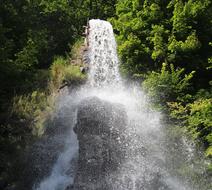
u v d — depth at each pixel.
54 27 17.17
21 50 14.16
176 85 12.54
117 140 11.84
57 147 11.89
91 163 11.10
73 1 19.08
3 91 12.46
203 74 13.37
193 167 11.30
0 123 11.85
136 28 14.37
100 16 19.23
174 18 13.45
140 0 14.90
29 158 11.36
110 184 10.73
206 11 13.41
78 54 16.08
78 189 10.59
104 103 12.89
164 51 13.29
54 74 14.17
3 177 10.61
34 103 12.66
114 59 15.99
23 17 15.62
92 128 11.91
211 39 13.52
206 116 11.24
